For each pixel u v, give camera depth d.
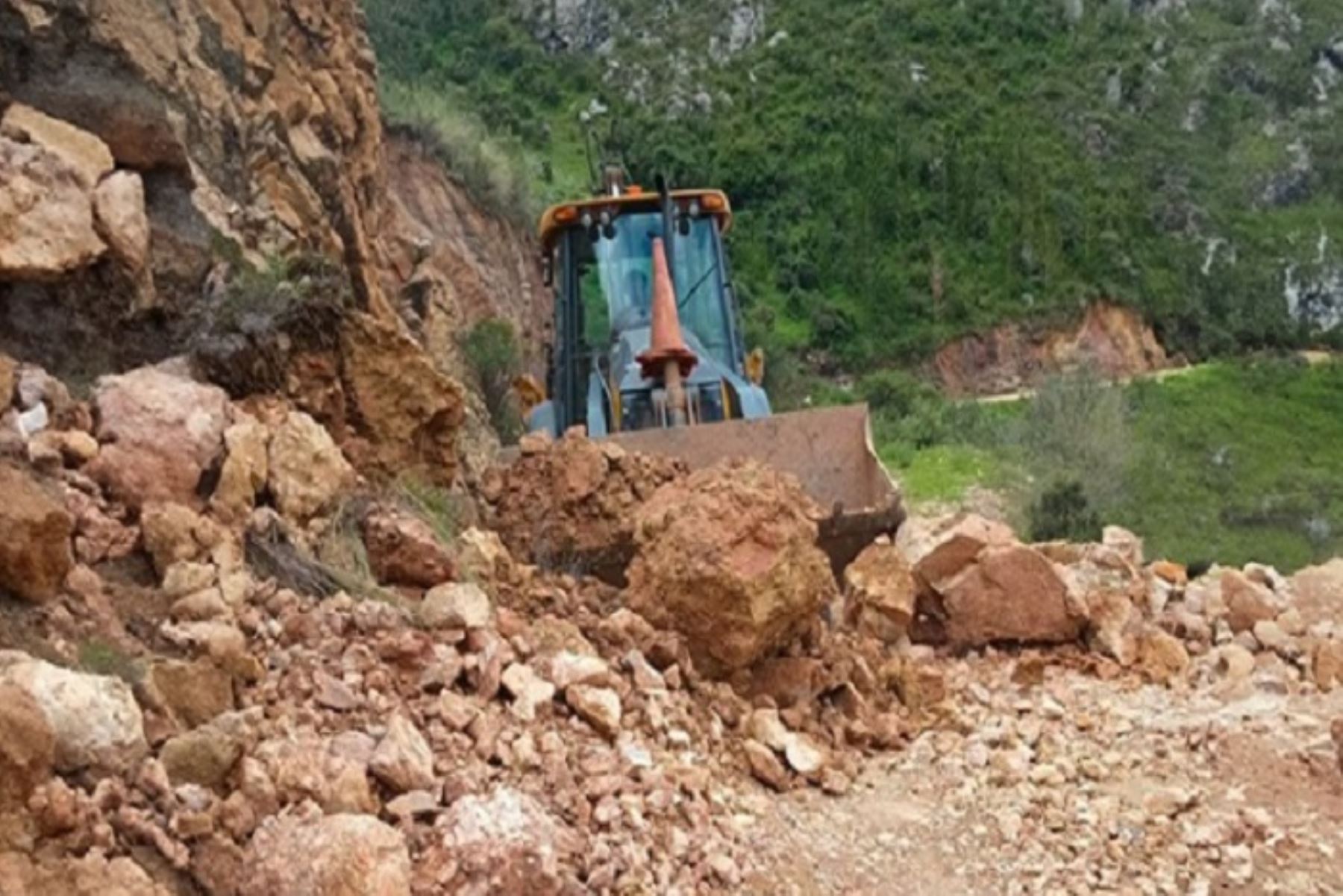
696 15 57.22
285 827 3.31
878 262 47.84
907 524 7.77
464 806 3.54
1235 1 61.59
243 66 9.56
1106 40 59.38
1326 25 59.50
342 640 4.22
